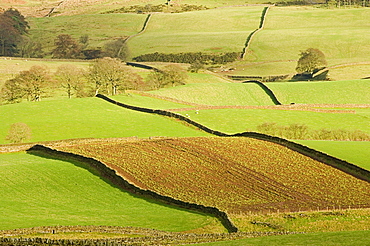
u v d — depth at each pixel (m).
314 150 139.75
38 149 152.25
